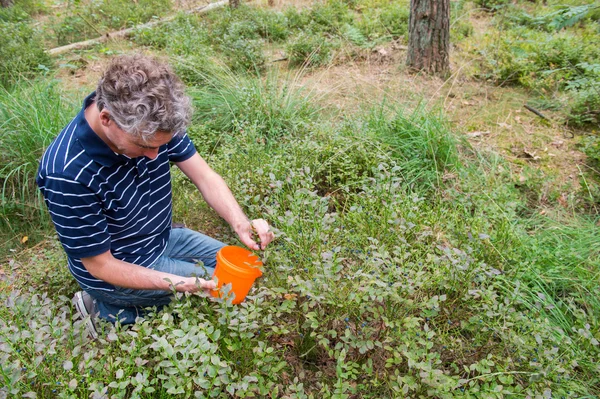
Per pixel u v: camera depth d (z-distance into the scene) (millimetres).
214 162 3730
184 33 7039
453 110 5094
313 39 6375
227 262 2174
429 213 3062
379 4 8117
